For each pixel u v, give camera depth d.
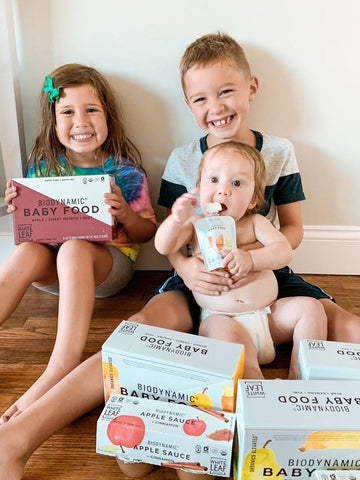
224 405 0.84
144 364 0.85
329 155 1.46
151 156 1.50
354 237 1.54
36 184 1.18
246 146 1.08
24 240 1.21
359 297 1.44
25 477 0.84
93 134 1.31
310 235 1.54
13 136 1.40
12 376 1.08
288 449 0.74
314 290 1.21
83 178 1.19
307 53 1.34
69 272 1.09
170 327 1.09
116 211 1.21
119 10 1.33
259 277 1.08
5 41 1.29
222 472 0.79
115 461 0.87
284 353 1.19
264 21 1.32
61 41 1.37
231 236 1.00
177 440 0.78
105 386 0.91
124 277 1.35
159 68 1.39
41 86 1.42
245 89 1.24
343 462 0.75
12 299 1.12
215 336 1.02
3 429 0.82
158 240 1.08
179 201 1.00
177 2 1.31
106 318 1.32
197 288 1.09
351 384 0.82
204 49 1.20
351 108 1.40
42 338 1.22
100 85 1.31
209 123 1.26
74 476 0.84
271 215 1.38
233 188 1.03
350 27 1.31
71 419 0.91
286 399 0.78
